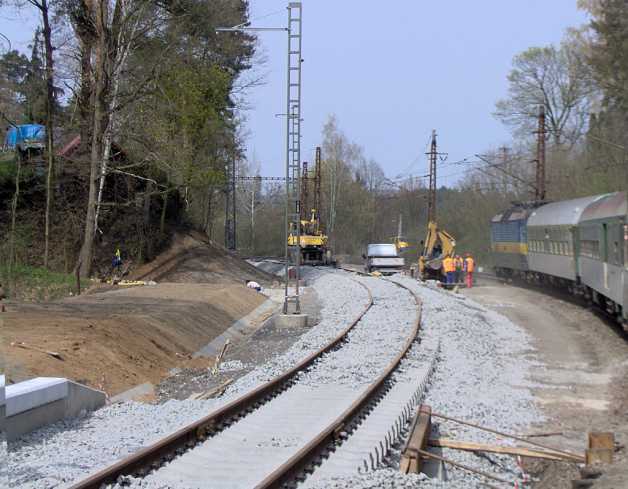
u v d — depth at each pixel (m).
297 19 24.19
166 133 35.44
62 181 40.31
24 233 39.78
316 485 8.48
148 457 8.97
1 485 8.02
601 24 44.97
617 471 9.66
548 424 12.99
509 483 10.17
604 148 47.69
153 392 15.49
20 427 10.62
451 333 22.28
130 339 17.75
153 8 33.81
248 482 8.61
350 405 12.48
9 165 39.28
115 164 37.84
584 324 25.78
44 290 31.41
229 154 46.12
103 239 42.72
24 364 13.30
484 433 12.06
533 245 39.78
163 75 34.69
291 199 73.69
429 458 10.33
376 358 17.72
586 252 28.81
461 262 43.78
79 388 12.30
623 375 17.02
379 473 9.01
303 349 19.66
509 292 39.75
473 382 16.00
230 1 37.41
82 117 37.09
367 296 34.53
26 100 37.41
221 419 11.28
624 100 44.84
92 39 34.12
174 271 42.41
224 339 23.66
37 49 33.22
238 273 44.91
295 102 24.59
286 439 10.64
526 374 17.58
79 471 8.59
